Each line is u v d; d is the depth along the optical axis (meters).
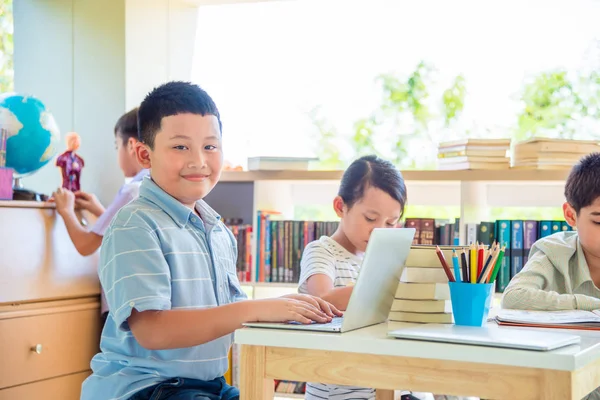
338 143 4.18
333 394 1.79
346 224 1.97
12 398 2.44
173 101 1.55
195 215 1.58
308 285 1.85
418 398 1.98
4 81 3.54
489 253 1.37
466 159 2.85
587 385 1.13
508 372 1.08
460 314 1.34
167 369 1.45
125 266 1.40
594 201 1.82
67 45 3.30
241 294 1.69
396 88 4.14
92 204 2.87
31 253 2.56
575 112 3.88
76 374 2.71
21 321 2.48
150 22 3.31
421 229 2.99
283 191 3.37
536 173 2.78
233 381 2.96
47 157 2.81
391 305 1.43
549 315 1.49
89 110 3.25
